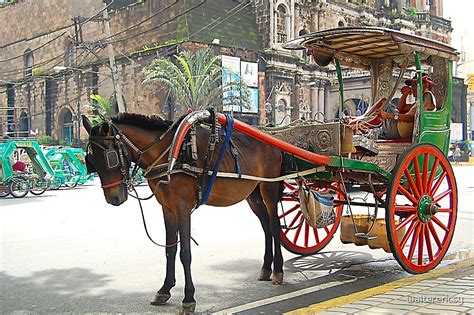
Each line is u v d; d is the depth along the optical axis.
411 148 7.51
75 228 12.26
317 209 7.42
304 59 38.94
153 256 9.07
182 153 6.18
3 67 50.72
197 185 6.27
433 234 7.88
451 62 8.56
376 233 7.86
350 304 5.79
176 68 29.67
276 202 7.38
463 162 46.97
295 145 7.66
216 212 14.62
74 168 25.53
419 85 7.91
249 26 36.75
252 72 34.75
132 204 17.36
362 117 8.59
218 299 6.57
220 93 30.23
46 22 45.97
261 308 6.19
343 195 8.24
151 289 7.10
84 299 6.68
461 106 47.69
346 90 38.00
